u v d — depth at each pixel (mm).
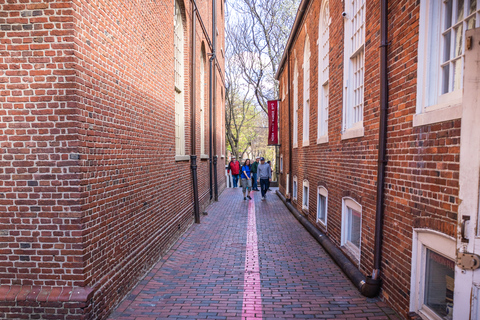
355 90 5629
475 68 2381
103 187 3711
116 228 4062
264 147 54406
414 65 3418
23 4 3123
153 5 5590
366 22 4824
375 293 4273
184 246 6914
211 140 13266
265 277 5113
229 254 6363
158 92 5949
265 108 26375
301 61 10867
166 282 4875
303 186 10000
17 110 3170
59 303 3184
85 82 3326
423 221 3184
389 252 3992
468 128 2434
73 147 3170
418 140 3318
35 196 3211
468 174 2449
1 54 3154
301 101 10773
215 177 14477
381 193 4148
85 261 3287
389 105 4012
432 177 3053
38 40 3131
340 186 6043
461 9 2922
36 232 3232
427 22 3221
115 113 4043
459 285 2531
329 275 5219
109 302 3791
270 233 8195
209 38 13297
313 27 8820
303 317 3773
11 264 3262
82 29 3287
